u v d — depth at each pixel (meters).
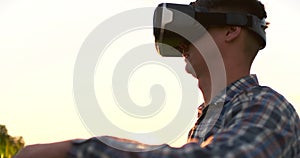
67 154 1.20
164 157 1.19
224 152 1.23
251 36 1.77
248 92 1.56
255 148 1.28
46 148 1.21
